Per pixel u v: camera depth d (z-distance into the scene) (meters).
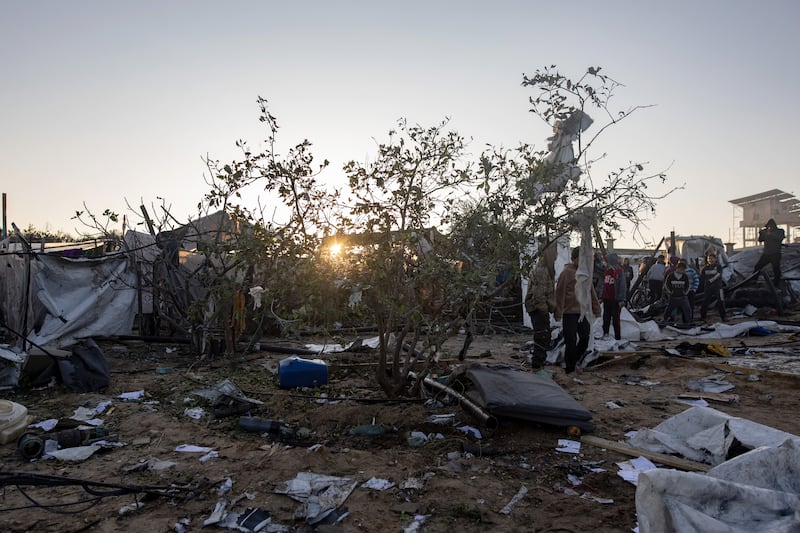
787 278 16.66
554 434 5.25
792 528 2.61
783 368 8.40
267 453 4.75
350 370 8.26
